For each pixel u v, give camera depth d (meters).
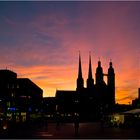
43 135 42.53
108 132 50.62
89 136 40.12
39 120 129.62
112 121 80.31
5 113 100.38
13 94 112.94
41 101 170.50
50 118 160.12
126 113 67.31
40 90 169.88
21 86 121.44
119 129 61.34
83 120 154.75
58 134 45.25
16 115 112.56
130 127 67.75
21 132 50.69
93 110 197.88
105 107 194.62
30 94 134.75
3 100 103.94
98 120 155.50
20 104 117.94
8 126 70.31
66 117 169.38
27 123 100.19
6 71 111.62
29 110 129.88
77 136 40.44
